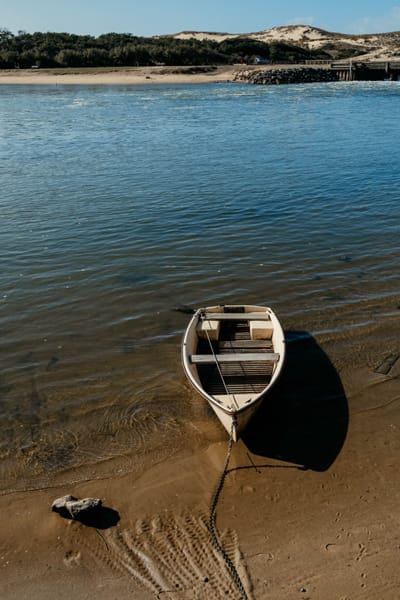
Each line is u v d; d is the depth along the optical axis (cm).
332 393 906
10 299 1261
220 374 894
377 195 2045
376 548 622
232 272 1383
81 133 3834
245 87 8425
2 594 579
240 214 1844
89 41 12962
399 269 1373
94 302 1244
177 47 12100
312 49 15075
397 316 1139
